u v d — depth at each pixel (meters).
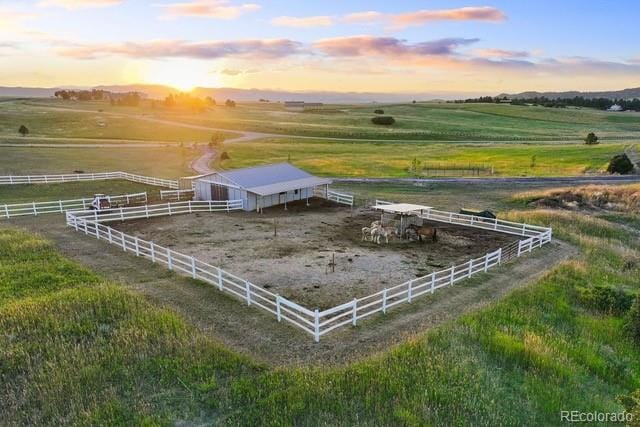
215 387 11.47
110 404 10.67
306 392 11.20
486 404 11.16
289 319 15.10
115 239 26.05
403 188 50.12
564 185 48.75
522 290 18.77
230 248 25.38
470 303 17.73
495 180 53.81
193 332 14.21
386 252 25.06
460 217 32.84
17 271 19.97
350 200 40.03
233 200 37.47
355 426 10.20
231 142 98.06
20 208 35.88
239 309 16.50
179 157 75.56
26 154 70.00
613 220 36.12
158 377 11.93
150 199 41.00
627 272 23.39
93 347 13.18
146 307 16.08
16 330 14.23
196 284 18.95
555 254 25.05
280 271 21.42
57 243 25.23
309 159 74.50
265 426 10.11
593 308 18.44
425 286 19.67
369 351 13.65
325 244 26.50
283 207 37.97
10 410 10.64
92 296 16.67
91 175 51.28
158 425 9.99
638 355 15.02
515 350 13.57
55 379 11.63
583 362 13.85
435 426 10.33
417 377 12.05
